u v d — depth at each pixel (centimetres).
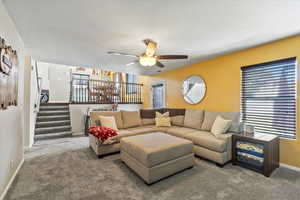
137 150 232
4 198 183
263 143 242
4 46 177
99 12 189
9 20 197
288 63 270
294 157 260
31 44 293
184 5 175
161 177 221
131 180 226
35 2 169
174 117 456
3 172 188
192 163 263
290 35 258
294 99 263
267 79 298
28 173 245
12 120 220
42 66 717
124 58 389
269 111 295
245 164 268
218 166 273
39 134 465
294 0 165
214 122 337
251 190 202
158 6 177
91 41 279
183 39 274
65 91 728
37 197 186
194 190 201
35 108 457
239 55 340
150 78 654
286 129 273
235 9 183
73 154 332
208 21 212
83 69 893
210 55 373
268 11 187
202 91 427
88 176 237
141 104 709
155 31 242
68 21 210
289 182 221
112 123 372
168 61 427
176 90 518
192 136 322
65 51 335
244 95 336
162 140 266
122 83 716
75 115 550
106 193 194
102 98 674
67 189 202
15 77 228
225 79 369
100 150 309
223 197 187
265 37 266
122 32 244
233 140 283
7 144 200
